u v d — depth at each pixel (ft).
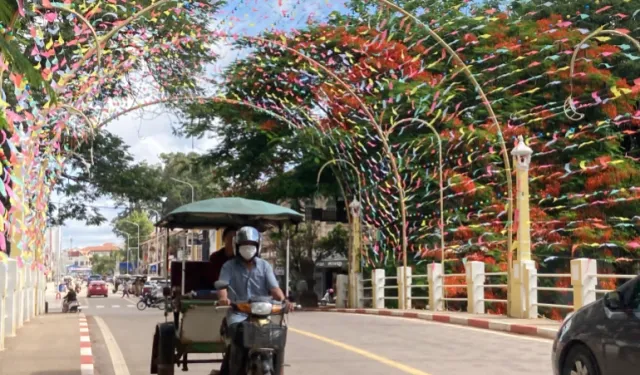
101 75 63.00
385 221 98.94
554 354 27.12
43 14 43.93
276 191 112.47
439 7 85.71
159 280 140.15
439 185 87.66
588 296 52.80
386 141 82.74
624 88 76.43
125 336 55.31
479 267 69.97
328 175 112.06
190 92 85.76
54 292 263.29
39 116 47.32
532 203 88.63
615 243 79.92
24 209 47.34
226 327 24.80
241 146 118.52
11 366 36.01
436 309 77.41
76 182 117.39
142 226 350.23
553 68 83.97
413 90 80.69
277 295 25.30
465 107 91.45
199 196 188.96
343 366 37.24
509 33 88.38
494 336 51.90
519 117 82.84
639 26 83.97
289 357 40.81
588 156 87.92
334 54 91.35
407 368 36.35
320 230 152.56
